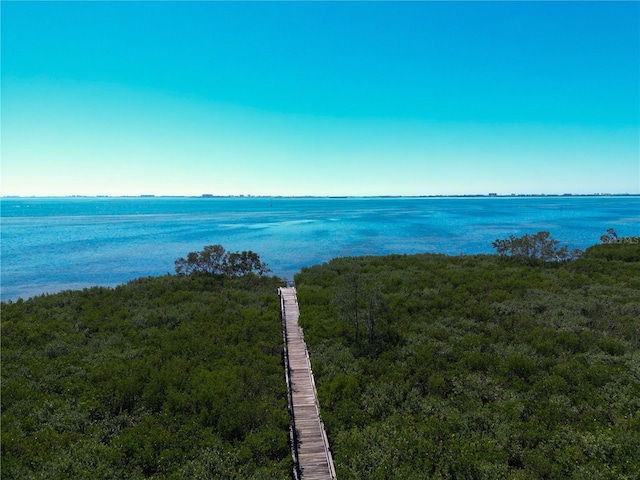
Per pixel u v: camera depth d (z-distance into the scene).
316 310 28.02
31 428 14.88
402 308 27.59
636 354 19.75
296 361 21.52
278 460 14.03
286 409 16.45
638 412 14.84
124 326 25.39
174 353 21.61
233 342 23.16
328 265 42.53
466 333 23.62
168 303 30.02
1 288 44.41
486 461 12.98
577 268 37.56
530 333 22.94
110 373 18.83
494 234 85.19
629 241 48.31
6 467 12.44
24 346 22.14
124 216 154.25
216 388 17.41
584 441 13.65
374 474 12.67
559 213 153.25
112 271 52.75
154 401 16.78
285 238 82.44
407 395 17.38
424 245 71.19
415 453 13.61
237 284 35.62
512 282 32.59
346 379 18.45
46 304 29.42
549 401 16.38
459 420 15.24
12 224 116.50
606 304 26.89
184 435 14.77
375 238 81.12
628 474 12.10
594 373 18.00
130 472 12.92
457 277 34.88
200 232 94.50
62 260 59.78
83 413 15.91
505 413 15.71
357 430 15.23
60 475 12.22
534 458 12.91
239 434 15.18
